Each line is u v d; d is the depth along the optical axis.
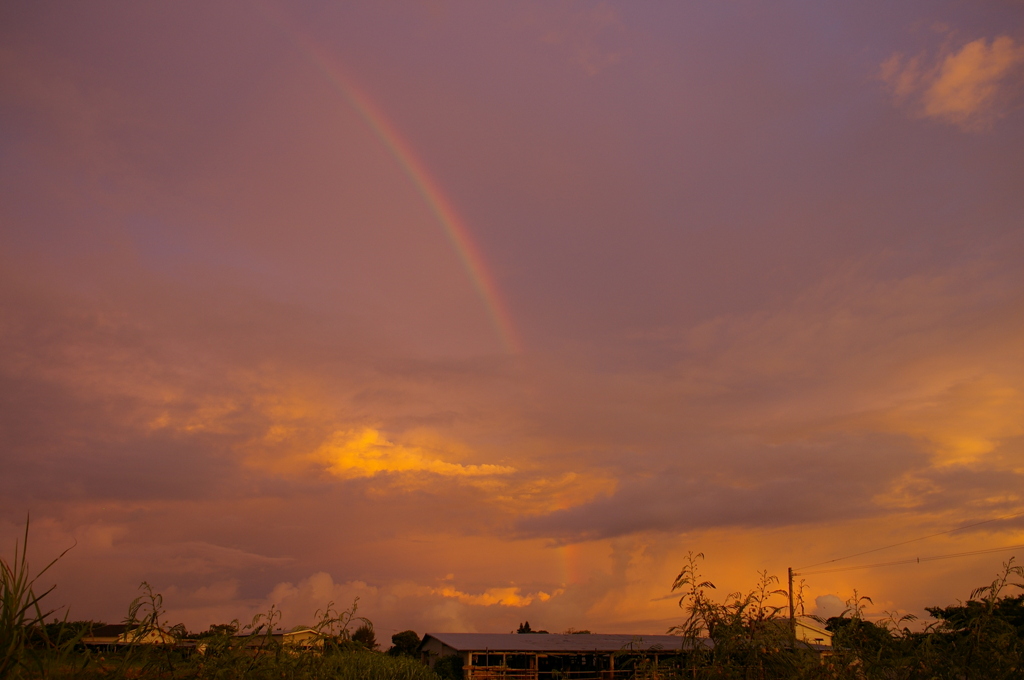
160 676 4.34
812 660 5.59
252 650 5.15
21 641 3.44
